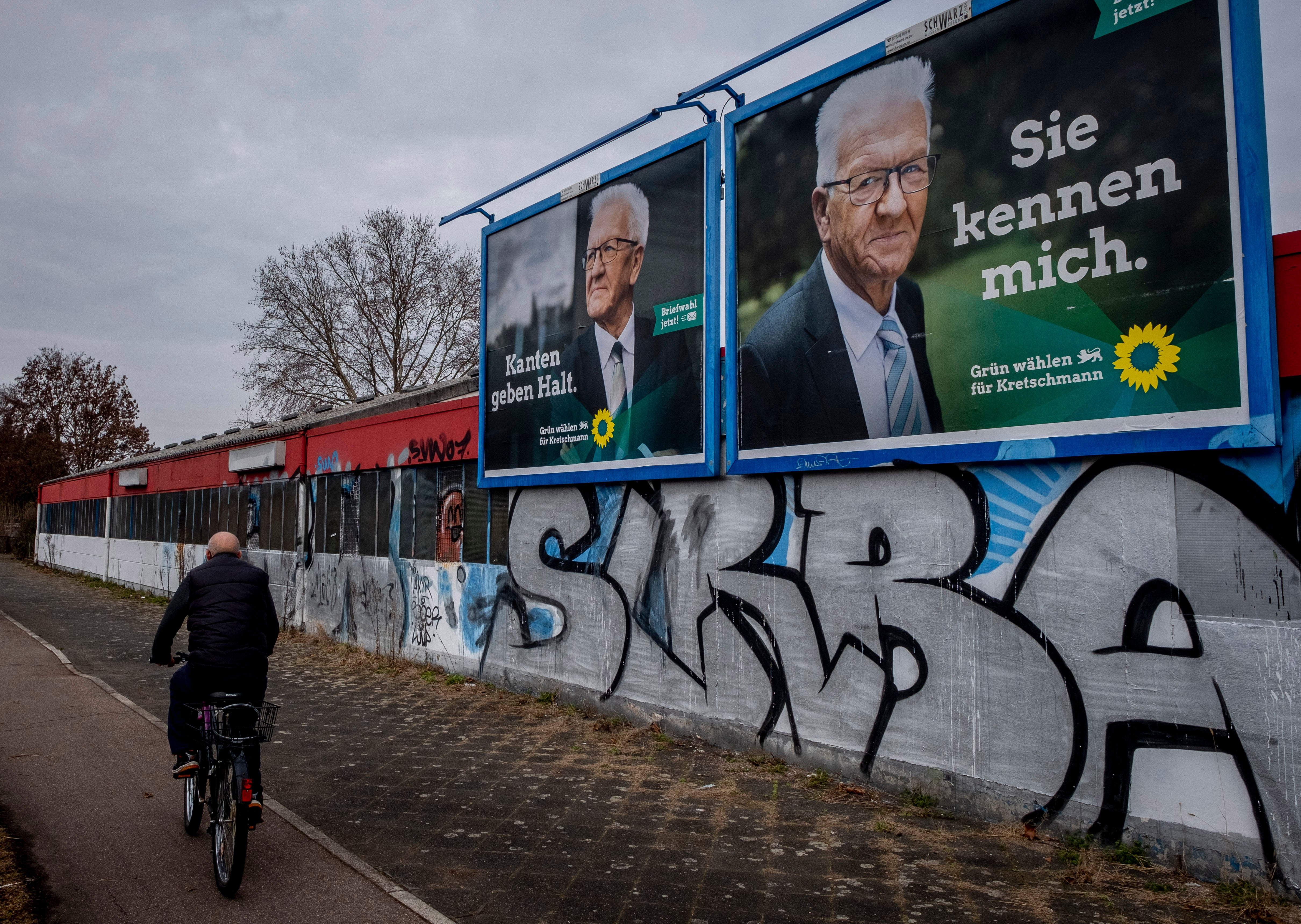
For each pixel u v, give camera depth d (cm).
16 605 1888
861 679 569
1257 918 373
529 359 882
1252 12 420
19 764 626
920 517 542
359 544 1227
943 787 520
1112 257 458
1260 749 402
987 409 505
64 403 4988
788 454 614
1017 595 492
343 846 465
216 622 433
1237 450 415
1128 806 443
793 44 614
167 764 628
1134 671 444
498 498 939
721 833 484
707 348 680
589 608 802
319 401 3284
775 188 638
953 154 531
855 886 410
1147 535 443
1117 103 461
